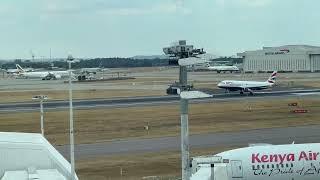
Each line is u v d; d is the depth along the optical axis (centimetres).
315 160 5600
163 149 8012
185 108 3209
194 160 4609
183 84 3212
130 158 7400
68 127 10106
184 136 3238
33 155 4297
